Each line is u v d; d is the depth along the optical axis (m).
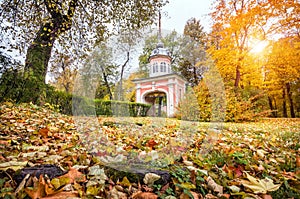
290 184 1.30
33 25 5.12
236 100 7.50
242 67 8.54
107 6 5.96
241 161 1.61
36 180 0.96
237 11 8.41
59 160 1.33
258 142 2.62
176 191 1.07
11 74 4.24
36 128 2.39
